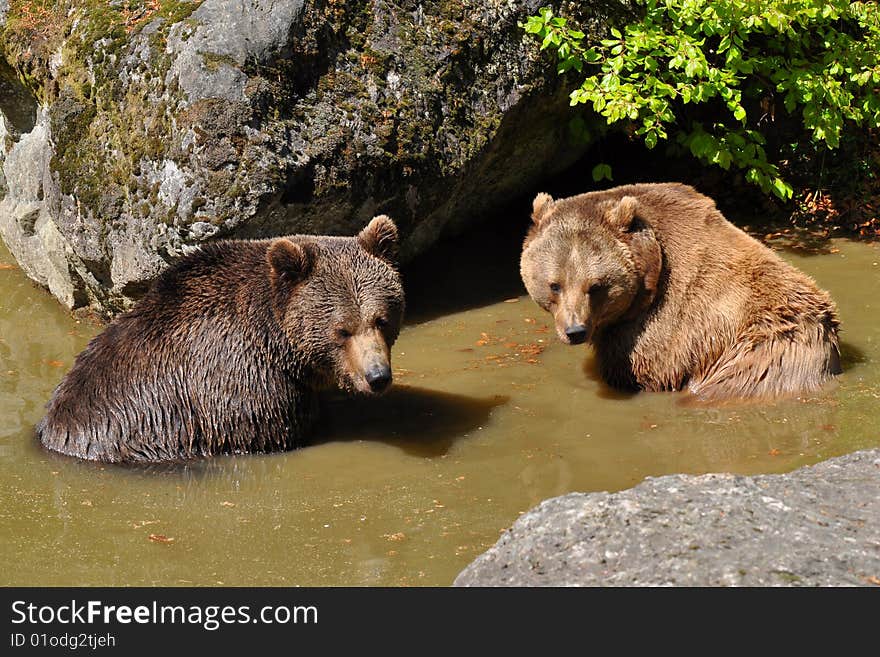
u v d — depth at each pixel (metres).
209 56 8.94
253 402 7.40
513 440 7.49
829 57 11.10
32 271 10.56
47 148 9.94
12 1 10.09
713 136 11.58
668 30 10.93
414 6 9.80
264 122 8.95
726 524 4.93
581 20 10.55
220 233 8.82
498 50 10.09
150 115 9.03
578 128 11.18
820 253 10.93
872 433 7.28
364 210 9.45
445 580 5.55
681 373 8.36
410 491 6.74
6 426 7.83
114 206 9.23
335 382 7.70
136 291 9.38
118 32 9.30
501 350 9.16
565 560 4.88
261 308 7.45
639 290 8.36
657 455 7.16
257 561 5.86
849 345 8.80
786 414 7.71
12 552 6.00
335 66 9.38
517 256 11.08
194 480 7.00
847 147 12.05
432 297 10.28
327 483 6.92
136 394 7.38
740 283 8.34
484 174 10.72
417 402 8.18
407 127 9.50
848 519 5.03
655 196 8.67
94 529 6.29
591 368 8.83
